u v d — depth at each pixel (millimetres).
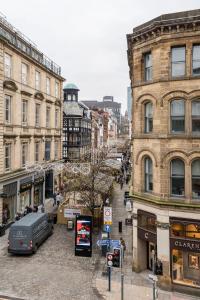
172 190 17594
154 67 17797
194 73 16984
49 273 18328
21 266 19250
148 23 18000
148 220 18719
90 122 72438
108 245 21391
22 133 31625
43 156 37594
